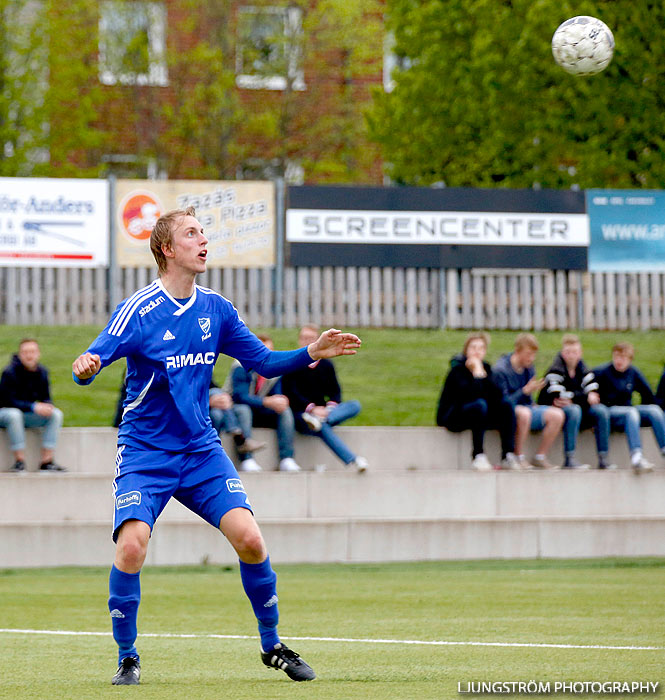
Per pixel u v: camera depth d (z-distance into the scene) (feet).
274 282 211.20
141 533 59.00
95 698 54.24
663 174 239.09
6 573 129.18
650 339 215.92
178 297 60.70
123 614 59.52
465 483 145.79
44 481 139.85
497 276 216.54
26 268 206.18
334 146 353.31
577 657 68.69
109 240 207.21
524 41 240.94
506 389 150.00
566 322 218.59
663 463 155.74
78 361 57.31
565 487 146.92
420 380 192.03
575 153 248.11
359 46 341.82
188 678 61.57
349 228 212.43
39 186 205.05
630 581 116.98
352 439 152.66
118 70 333.62
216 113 333.83
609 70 235.40
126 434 60.44
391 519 139.23
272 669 65.00
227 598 104.63
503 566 133.08
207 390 61.62
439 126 275.39
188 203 208.85
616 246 218.79
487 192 215.51
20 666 66.69
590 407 150.20
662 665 65.16
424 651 71.72
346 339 61.93
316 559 137.59
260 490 142.10
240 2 344.69
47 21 312.29
